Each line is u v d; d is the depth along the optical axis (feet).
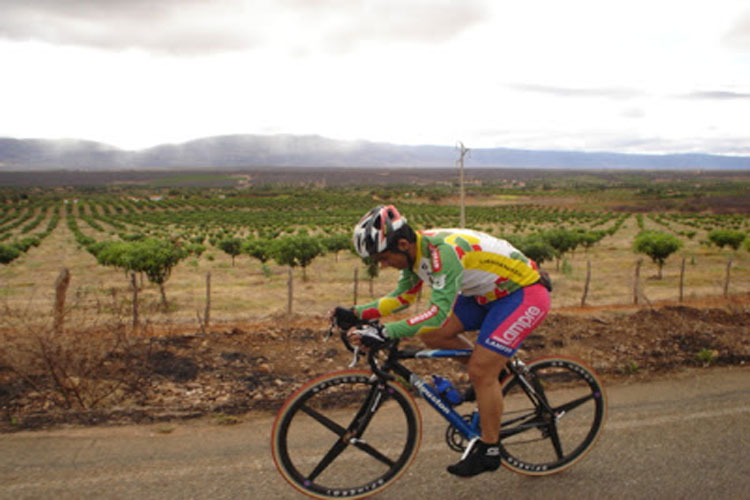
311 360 16.90
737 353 17.35
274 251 77.77
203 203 513.45
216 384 14.39
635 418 12.01
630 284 64.13
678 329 20.20
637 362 16.44
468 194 596.29
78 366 12.89
